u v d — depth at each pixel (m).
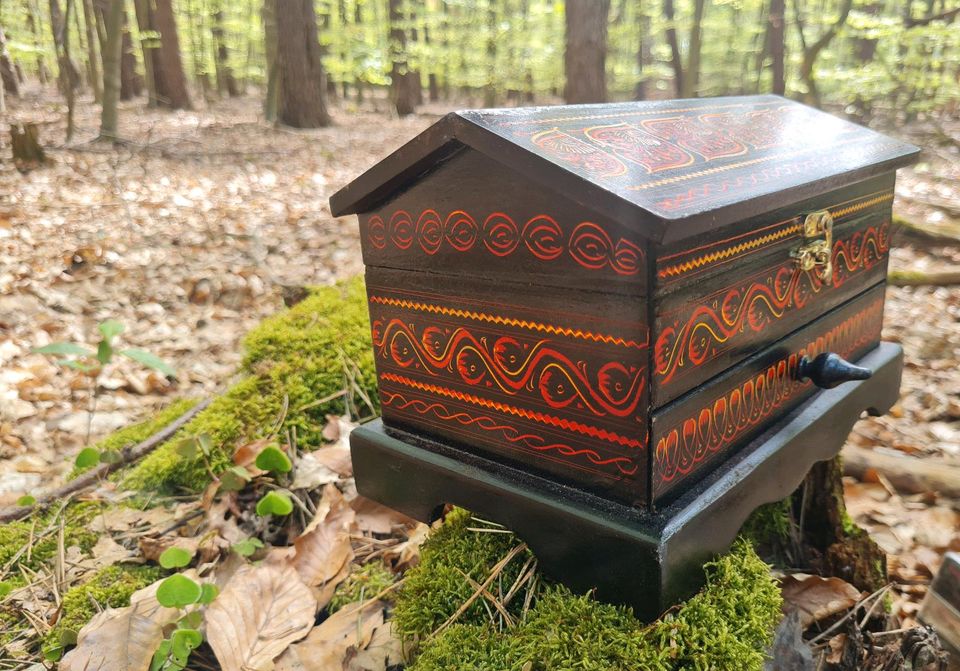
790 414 1.58
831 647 1.53
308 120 11.52
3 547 1.91
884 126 9.38
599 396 1.21
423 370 1.51
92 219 5.15
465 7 15.82
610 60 15.61
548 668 1.22
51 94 16.08
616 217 1.04
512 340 1.31
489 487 1.39
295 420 2.25
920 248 4.66
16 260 4.13
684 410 1.23
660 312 1.11
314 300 2.88
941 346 3.36
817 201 1.53
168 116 12.38
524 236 1.22
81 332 3.54
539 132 1.23
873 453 2.41
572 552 1.29
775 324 1.46
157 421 2.60
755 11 13.76
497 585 1.46
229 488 1.95
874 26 7.22
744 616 1.30
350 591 1.68
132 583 1.75
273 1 11.36
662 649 1.20
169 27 13.38
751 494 1.39
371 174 1.34
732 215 1.14
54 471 2.50
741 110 1.83
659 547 1.15
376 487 1.65
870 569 1.76
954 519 2.15
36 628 1.63
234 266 4.39
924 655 1.45
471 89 23.23
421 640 1.44
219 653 1.42
